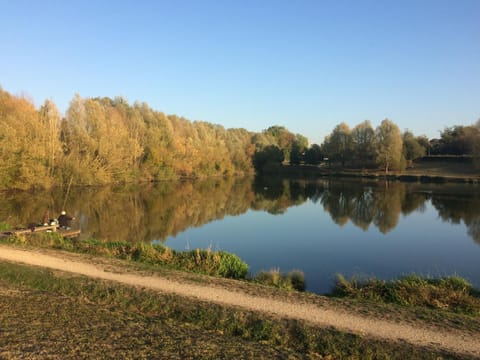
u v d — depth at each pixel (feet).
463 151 286.25
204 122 318.24
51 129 151.84
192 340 23.07
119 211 106.22
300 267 54.29
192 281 35.22
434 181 212.23
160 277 36.14
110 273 36.88
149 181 211.82
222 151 281.33
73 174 154.10
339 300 31.73
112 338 22.53
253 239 74.18
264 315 27.55
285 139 422.41
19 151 135.23
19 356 19.30
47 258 42.24
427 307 32.45
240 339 24.14
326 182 225.76
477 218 99.91
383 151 239.71
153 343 22.22
